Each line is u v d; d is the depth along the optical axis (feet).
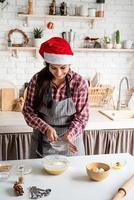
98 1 10.85
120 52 11.64
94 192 4.70
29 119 6.51
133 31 11.57
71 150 6.32
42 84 6.57
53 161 5.66
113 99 11.76
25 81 11.12
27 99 6.77
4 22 10.59
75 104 6.63
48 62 6.23
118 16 11.34
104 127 9.16
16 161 5.84
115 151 9.45
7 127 8.55
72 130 6.24
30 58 11.01
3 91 10.35
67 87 6.61
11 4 10.50
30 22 10.75
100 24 11.27
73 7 10.89
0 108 10.37
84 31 11.20
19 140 8.72
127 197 4.60
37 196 4.51
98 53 11.49
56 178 5.15
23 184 4.89
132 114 10.64
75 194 4.63
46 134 6.25
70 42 10.84
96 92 10.87
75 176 5.24
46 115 6.77
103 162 5.82
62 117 6.72
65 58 6.13
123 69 11.80
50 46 6.18
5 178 5.08
